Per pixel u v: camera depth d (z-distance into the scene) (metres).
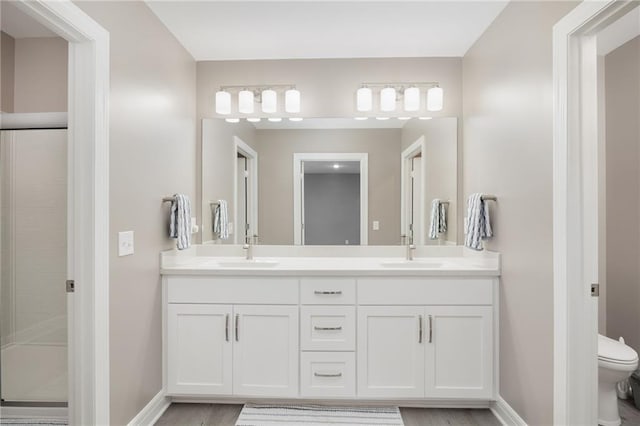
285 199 2.87
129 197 1.90
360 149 2.86
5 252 2.07
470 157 2.65
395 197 2.85
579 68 1.57
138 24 1.99
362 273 2.22
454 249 2.78
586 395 1.57
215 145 2.85
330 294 2.24
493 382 2.21
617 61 2.64
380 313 2.23
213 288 2.26
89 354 1.61
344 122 2.85
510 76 2.06
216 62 2.85
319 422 2.13
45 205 2.05
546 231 1.73
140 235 2.02
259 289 2.25
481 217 2.27
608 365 2.02
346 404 2.32
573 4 1.54
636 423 2.16
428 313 2.22
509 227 2.08
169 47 2.39
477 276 2.22
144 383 2.06
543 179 1.75
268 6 2.13
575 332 1.58
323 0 2.08
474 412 2.24
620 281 2.63
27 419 2.07
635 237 2.53
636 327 2.52
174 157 2.46
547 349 1.72
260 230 2.86
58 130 2.05
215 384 2.26
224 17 2.24
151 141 2.14
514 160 2.02
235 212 2.85
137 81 1.98
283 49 2.68
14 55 2.37
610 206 2.71
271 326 2.25
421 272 2.21
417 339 2.22
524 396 1.93
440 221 2.80
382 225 2.85
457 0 2.07
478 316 2.22
